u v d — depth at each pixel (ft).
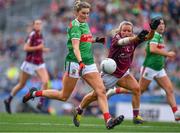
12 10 156.04
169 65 126.31
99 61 125.08
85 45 57.06
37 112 110.22
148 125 71.10
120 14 143.74
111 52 64.54
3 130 54.90
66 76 59.52
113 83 65.57
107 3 146.72
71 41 57.47
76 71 58.29
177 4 143.33
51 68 131.54
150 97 107.65
